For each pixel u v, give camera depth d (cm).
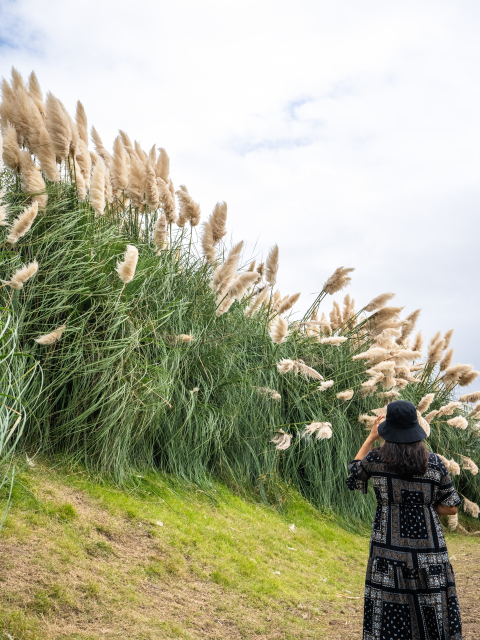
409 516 283
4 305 474
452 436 946
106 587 325
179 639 300
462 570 607
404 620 267
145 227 726
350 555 584
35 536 345
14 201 570
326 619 396
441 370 966
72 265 525
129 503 454
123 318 531
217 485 608
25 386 439
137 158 704
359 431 779
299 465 725
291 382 750
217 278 627
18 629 254
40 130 579
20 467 429
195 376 636
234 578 414
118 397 493
